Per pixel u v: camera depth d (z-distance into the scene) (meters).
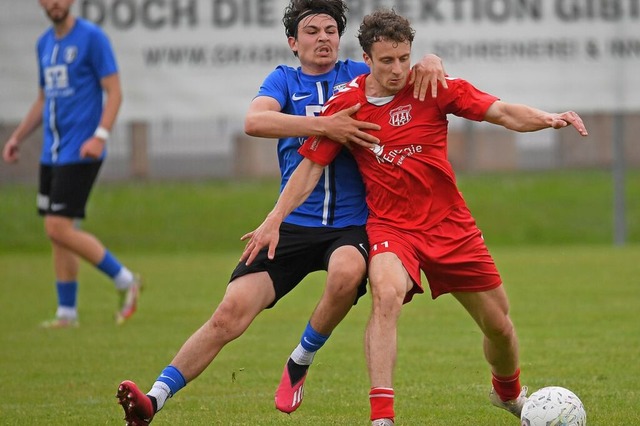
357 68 21.08
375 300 18.47
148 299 41.88
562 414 18.14
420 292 19.38
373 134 19.44
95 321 36.66
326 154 19.44
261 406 22.94
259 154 80.44
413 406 22.69
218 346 18.98
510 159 83.94
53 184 35.09
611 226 65.69
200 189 73.75
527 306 37.97
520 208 68.94
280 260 19.77
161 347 31.05
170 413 22.17
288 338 32.84
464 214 19.75
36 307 40.69
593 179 75.75
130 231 65.56
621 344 30.09
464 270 19.36
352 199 20.31
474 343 31.03
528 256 55.47
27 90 56.06
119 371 27.42
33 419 21.67
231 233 65.38
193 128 78.50
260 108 19.84
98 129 34.94
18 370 27.69
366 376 26.48
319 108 20.50
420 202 19.48
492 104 19.33
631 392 23.58
